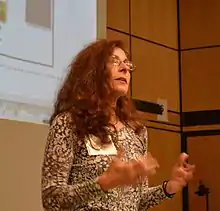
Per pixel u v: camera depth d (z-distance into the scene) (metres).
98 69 1.63
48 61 2.68
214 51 4.58
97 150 1.55
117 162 1.37
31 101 2.57
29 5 2.62
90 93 1.60
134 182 1.34
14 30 2.52
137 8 4.37
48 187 1.44
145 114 4.29
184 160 1.70
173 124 4.53
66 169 1.49
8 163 2.48
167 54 4.60
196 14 4.68
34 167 2.59
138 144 1.69
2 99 2.44
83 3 2.95
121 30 4.20
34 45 2.62
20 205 2.53
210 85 4.55
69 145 1.52
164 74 4.53
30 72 2.58
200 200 4.41
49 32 2.71
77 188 1.40
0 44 2.45
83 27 2.93
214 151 4.44
